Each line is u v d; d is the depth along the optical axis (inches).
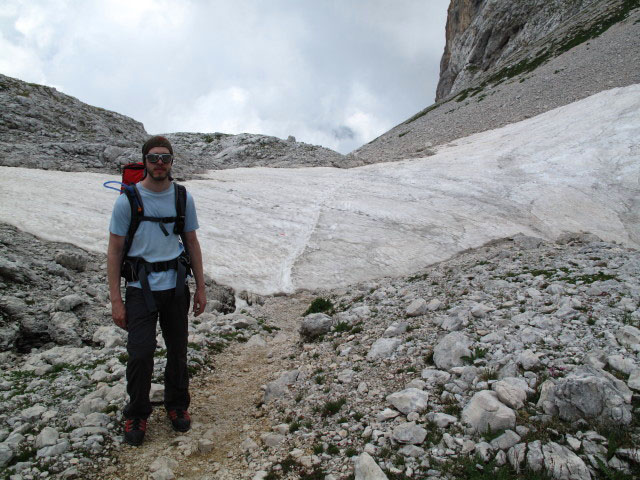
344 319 319.9
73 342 318.3
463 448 149.5
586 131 1451.8
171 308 176.1
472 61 4210.1
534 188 1188.5
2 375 245.9
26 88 1450.5
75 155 1167.0
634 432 141.6
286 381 232.7
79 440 168.9
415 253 820.0
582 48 2266.2
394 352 233.8
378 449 157.6
